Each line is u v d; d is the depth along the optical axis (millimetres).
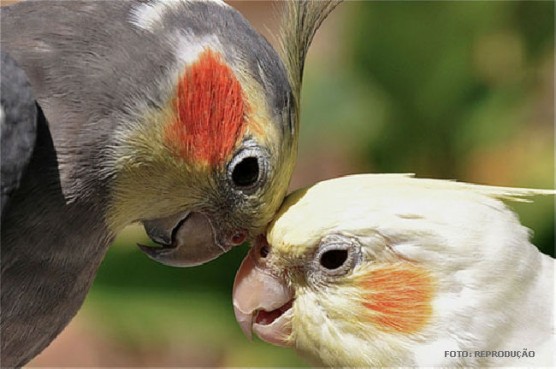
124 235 1111
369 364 1021
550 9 1113
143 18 1019
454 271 1017
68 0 1018
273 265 1026
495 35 1115
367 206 1018
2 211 1001
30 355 1026
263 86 1023
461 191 1020
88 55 1015
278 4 1036
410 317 1018
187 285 1113
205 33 1021
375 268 1018
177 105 1019
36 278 1017
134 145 1018
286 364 1103
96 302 1114
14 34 1015
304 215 1021
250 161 1023
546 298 1018
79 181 1015
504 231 1017
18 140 1003
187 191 1024
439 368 1017
